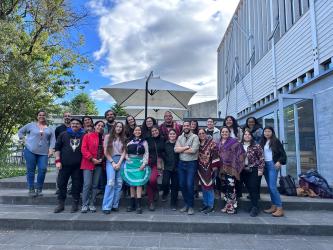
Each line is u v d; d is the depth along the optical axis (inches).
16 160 515.8
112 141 245.0
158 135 256.5
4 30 435.2
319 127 341.4
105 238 198.7
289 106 354.0
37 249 176.4
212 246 185.0
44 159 269.9
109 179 239.8
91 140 242.5
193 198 244.1
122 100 407.2
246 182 246.7
